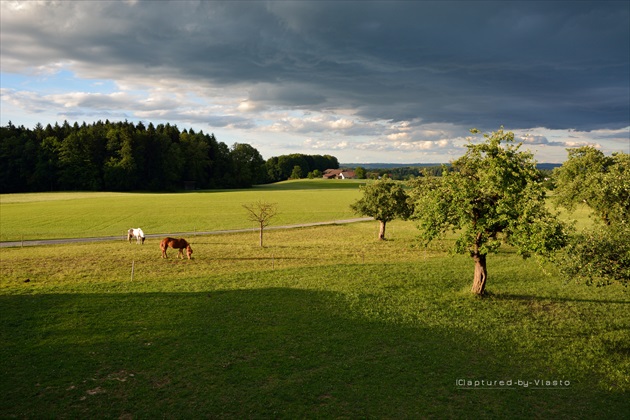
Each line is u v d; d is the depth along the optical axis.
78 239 58.22
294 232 67.88
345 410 15.60
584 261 21.08
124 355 19.98
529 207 26.69
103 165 154.38
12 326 23.31
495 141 29.22
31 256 44.91
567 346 22.09
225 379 17.81
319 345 21.62
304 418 14.99
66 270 38.41
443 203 29.36
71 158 148.12
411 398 16.59
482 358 20.53
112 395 16.31
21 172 143.88
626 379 18.33
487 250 28.59
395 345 21.88
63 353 20.03
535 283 34.69
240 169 191.50
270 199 118.31
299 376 18.22
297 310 27.14
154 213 85.44
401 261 43.91
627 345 22.11
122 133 158.25
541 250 25.92
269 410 15.47
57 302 27.83
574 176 47.34
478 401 16.50
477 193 29.44
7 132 155.12
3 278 34.84
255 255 47.50
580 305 28.97
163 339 22.03
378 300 29.52
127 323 24.22
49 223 71.38
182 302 28.52
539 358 20.66
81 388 16.78
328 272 37.94
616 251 20.55
